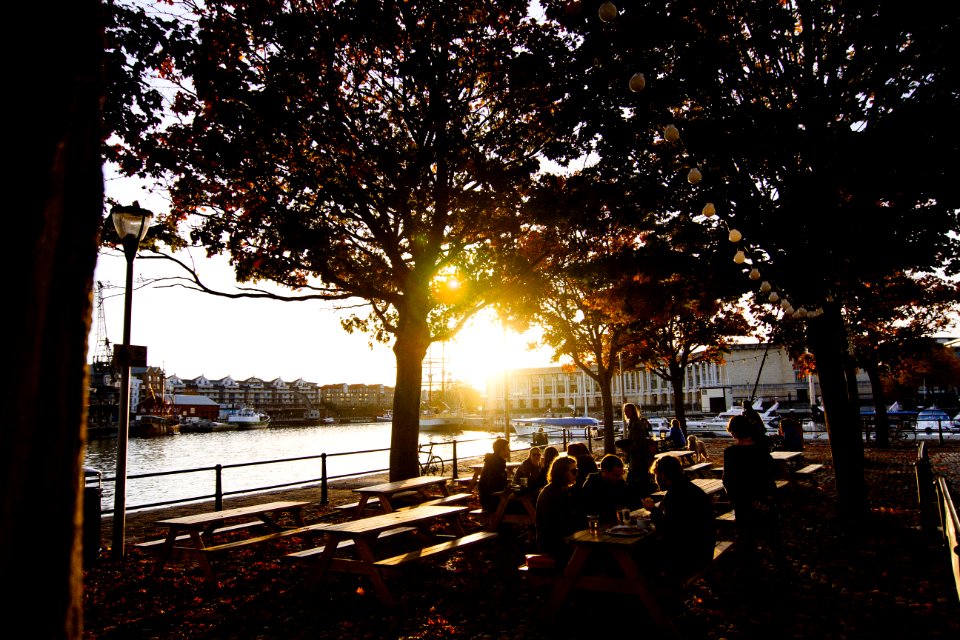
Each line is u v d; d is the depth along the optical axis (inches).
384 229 490.9
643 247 458.3
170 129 418.6
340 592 284.8
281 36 387.9
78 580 70.9
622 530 232.7
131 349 369.1
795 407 3398.1
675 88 376.2
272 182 440.8
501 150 462.9
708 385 4436.5
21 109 64.5
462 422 3750.0
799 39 384.2
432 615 248.5
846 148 344.8
